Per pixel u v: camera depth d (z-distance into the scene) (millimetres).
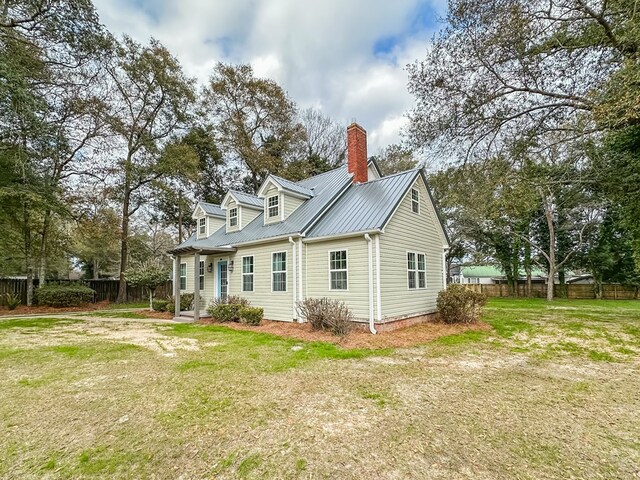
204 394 4449
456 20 8906
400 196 9461
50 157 14398
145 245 26297
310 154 26531
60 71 14477
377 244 8602
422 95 10312
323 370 5508
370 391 4559
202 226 16234
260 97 23859
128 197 19766
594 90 8031
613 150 10617
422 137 10852
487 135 10234
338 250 9406
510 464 2803
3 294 16031
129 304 19141
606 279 22531
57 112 15203
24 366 5863
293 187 12367
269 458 2910
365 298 8758
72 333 9312
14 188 12883
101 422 3629
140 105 20062
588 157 10594
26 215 15133
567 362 6145
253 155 23062
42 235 17188
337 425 3541
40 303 15992
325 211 10969
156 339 8250
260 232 11961
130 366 5805
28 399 4297
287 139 25156
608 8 7590
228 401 4203
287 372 5395
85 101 15812
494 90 9578
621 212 12406
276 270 10992
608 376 5309
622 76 6848
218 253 13242
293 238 10258
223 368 5625
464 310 9961
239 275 12484
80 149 16922
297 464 2816
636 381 5066
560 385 4852
